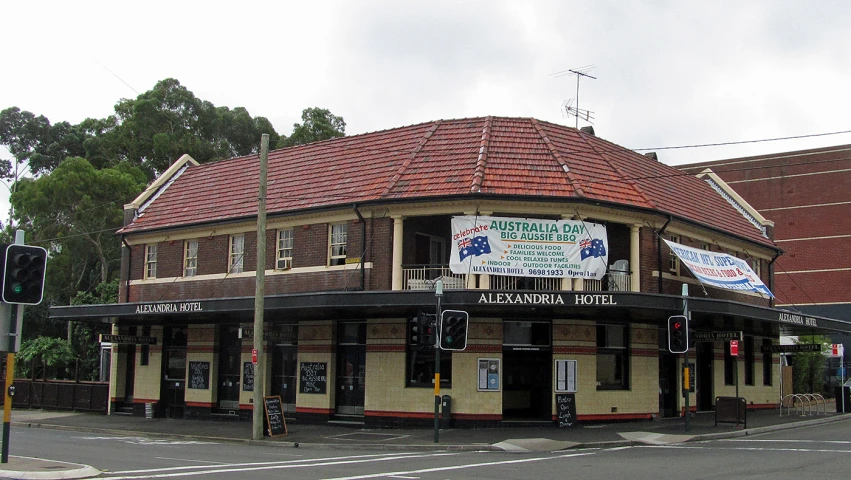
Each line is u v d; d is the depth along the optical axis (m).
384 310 24.81
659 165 35.12
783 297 55.91
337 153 31.50
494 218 24.28
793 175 56.91
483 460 17.55
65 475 13.98
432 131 29.19
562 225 24.55
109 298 43.28
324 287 27.22
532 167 26.27
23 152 62.06
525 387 25.69
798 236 56.03
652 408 26.69
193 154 56.94
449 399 24.45
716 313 24.95
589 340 25.45
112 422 29.97
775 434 23.89
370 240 26.27
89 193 48.31
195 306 26.92
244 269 30.08
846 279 53.75
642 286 26.59
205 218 31.58
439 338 21.52
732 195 38.81
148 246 33.78
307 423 27.34
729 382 32.97
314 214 27.84
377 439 22.44
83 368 43.06
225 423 28.81
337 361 27.53
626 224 26.56
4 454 15.16
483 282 24.19
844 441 21.25
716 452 18.66
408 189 25.81
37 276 14.93
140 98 58.97
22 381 37.12
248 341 29.70
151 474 14.51
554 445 20.38
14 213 54.09
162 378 32.38
